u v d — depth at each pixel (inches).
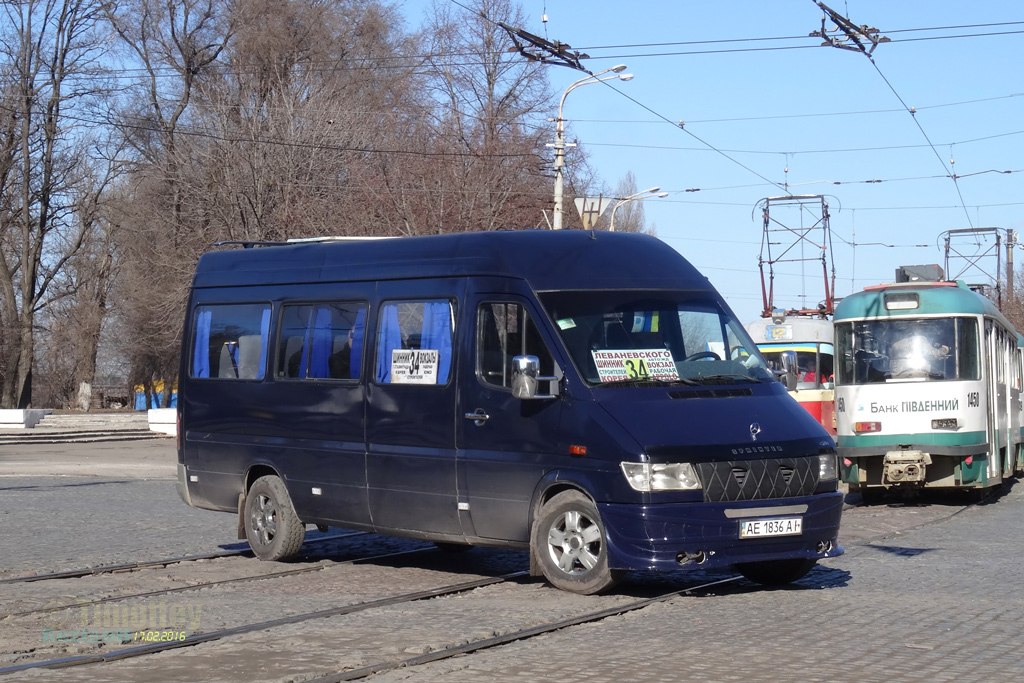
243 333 487.8
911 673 261.9
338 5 1716.3
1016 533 553.9
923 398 692.7
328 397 444.5
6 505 695.1
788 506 360.8
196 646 302.8
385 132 1582.2
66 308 2219.5
